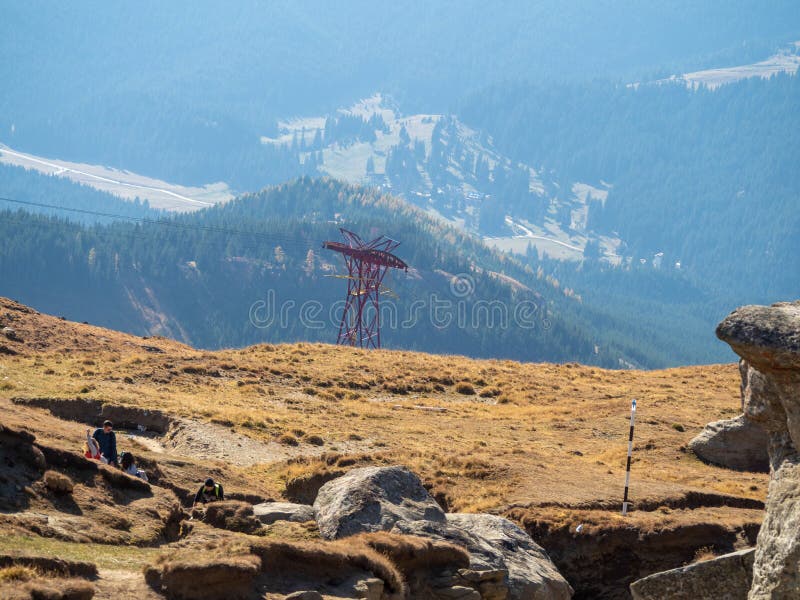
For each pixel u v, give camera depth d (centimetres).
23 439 4000
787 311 2270
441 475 7094
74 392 8994
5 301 14038
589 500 6412
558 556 5738
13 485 3719
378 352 14762
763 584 2156
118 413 8494
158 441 8119
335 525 4047
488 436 9425
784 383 2227
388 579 3338
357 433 8969
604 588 5647
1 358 10625
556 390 12712
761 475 8069
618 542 5747
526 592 4028
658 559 5731
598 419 10444
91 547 3338
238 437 8200
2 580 2450
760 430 8406
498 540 4438
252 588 2903
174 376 10950
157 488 4478
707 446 8575
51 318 14000
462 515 4781
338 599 3003
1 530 3222
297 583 3073
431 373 13112
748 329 2238
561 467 7619
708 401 11838
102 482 4169
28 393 8681
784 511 2167
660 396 12031
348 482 4344
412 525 4075
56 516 3625
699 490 6894
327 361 13350
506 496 6500
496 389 12500
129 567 3062
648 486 6981
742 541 5878
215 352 13775
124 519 3862
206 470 6178
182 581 2752
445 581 3734
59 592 2383
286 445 8269
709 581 2480
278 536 4019
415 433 9306
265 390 10962
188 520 4116
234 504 4172
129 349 13425
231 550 3019
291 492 6525
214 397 10162
